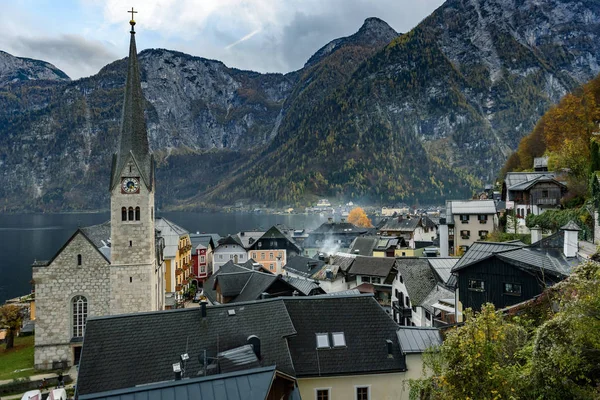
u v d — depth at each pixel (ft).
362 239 363.15
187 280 337.93
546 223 218.38
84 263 177.17
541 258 128.06
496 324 68.69
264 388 67.87
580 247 141.90
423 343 110.32
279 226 589.73
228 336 107.65
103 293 177.68
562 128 312.91
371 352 109.81
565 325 61.52
